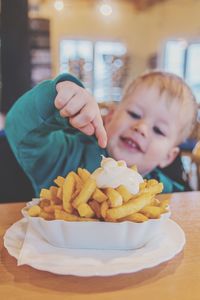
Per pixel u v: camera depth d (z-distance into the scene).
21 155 0.41
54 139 0.44
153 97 0.53
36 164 0.43
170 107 0.53
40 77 1.94
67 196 0.24
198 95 2.62
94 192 0.24
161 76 0.55
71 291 0.21
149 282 0.22
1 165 0.55
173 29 2.79
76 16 2.72
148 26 2.88
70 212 0.24
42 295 0.20
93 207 0.24
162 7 2.79
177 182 0.60
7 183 0.56
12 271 0.23
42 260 0.23
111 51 2.92
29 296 0.20
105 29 2.83
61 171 0.47
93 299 0.20
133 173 0.25
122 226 0.23
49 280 0.22
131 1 2.81
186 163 0.76
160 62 2.90
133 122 0.53
